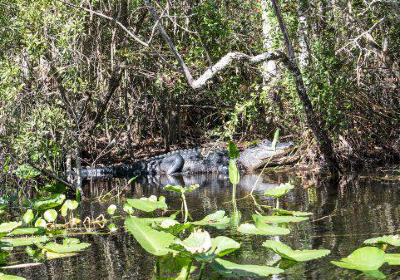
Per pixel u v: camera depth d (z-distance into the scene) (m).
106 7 11.17
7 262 4.42
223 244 3.72
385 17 9.23
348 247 4.29
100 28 10.91
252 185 8.71
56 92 9.12
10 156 7.62
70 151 9.11
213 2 10.69
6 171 7.73
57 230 5.51
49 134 9.09
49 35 8.62
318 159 9.91
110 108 12.59
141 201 5.75
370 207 5.95
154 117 14.44
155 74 11.20
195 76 11.27
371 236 4.61
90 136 11.38
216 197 7.50
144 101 13.57
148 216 6.20
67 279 3.83
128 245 4.78
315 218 5.55
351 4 9.94
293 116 11.08
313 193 7.28
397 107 10.68
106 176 11.80
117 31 11.02
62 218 6.43
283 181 8.88
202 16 10.89
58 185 7.38
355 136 9.93
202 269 3.60
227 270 3.54
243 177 10.16
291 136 11.20
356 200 6.47
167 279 3.66
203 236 3.55
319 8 10.17
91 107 11.48
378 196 6.66
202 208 6.58
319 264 3.87
